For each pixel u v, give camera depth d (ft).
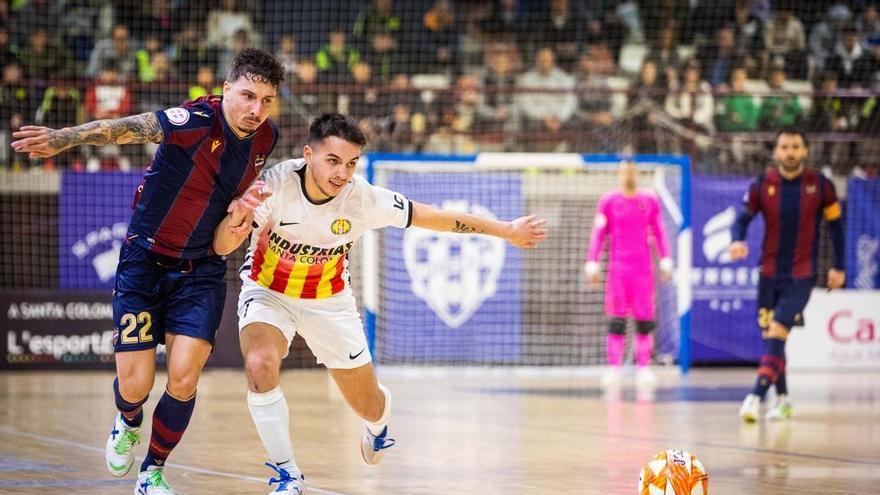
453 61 74.43
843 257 39.93
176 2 73.41
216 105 21.35
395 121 65.77
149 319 21.57
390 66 71.67
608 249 57.72
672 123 66.74
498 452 29.91
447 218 23.03
